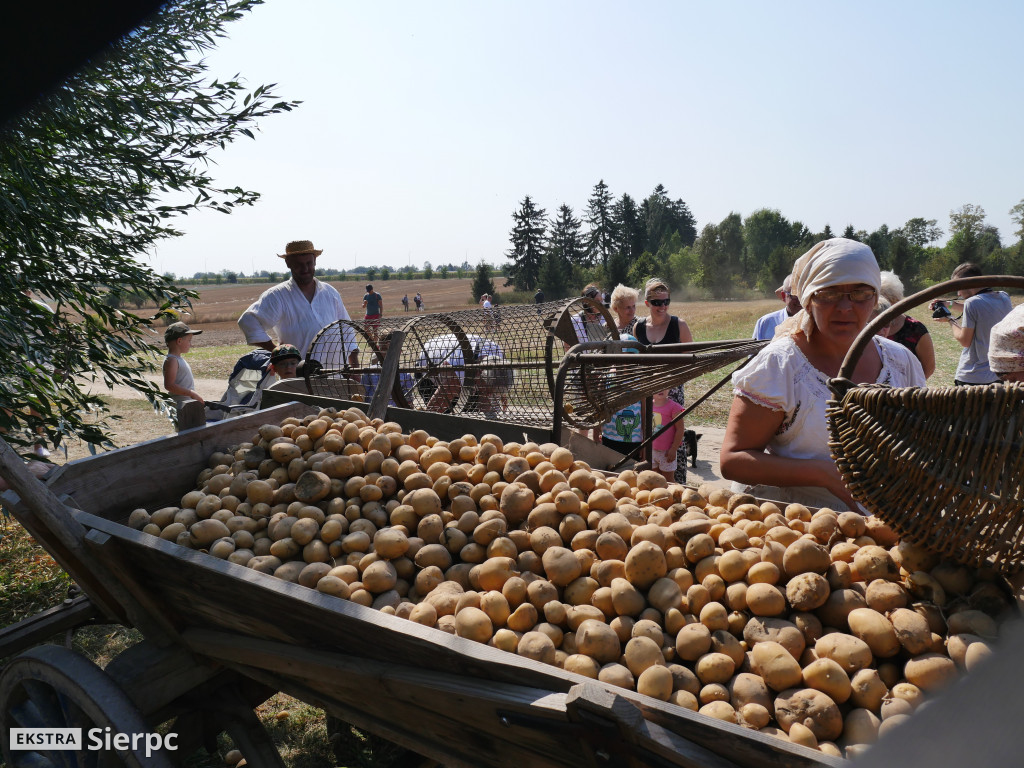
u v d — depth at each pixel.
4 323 3.81
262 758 2.71
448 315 5.23
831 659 1.61
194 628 2.65
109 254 4.39
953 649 1.54
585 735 1.41
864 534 2.06
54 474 2.97
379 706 2.02
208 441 3.56
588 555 2.10
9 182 3.77
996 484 1.51
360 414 3.46
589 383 4.06
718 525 2.15
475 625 1.85
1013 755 0.72
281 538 2.57
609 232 140.50
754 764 1.28
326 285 7.34
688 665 1.76
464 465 2.78
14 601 5.18
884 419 1.69
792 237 133.00
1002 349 2.48
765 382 2.75
